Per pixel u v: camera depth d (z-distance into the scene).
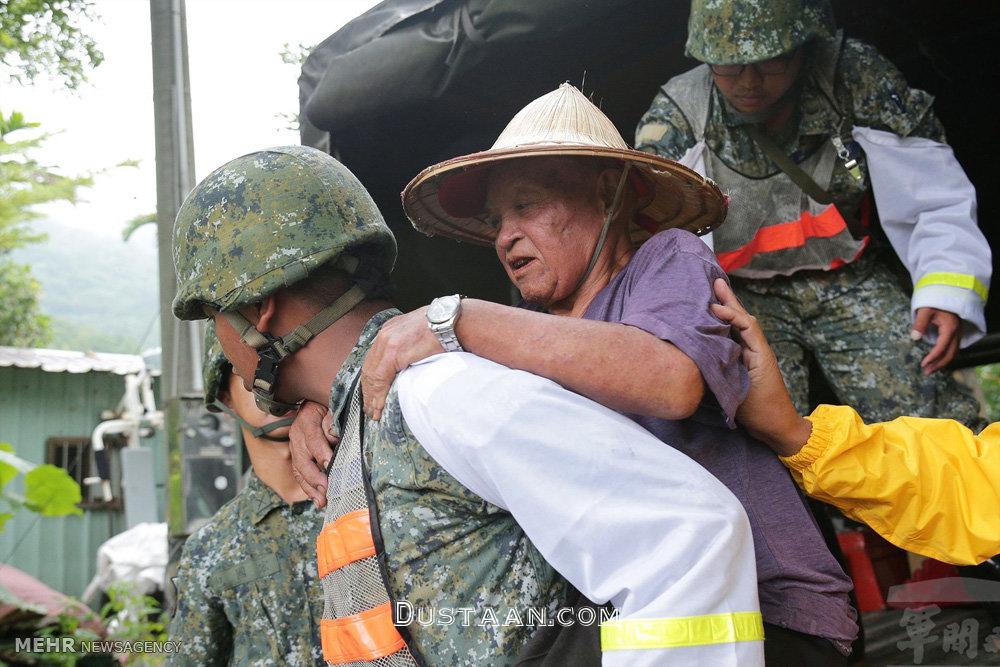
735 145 2.94
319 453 2.04
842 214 2.94
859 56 2.89
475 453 1.32
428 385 1.39
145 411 10.67
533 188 1.73
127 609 6.57
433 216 2.03
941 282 2.81
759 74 2.76
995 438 1.77
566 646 1.37
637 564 1.27
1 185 7.86
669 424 1.55
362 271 1.81
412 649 1.39
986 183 5.09
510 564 1.42
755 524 1.55
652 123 3.04
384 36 3.73
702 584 1.24
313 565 2.54
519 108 4.13
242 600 2.53
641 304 1.51
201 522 4.36
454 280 4.67
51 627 5.91
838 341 3.09
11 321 16.27
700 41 2.78
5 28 8.03
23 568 12.23
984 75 4.67
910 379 2.99
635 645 1.23
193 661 2.57
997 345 4.92
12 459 3.79
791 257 2.99
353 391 1.64
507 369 1.39
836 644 1.53
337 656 1.49
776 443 1.65
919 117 2.90
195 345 4.61
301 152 1.86
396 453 1.44
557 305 1.80
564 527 1.29
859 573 4.11
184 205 1.85
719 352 1.44
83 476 13.06
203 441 4.44
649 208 1.96
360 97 3.78
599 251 1.72
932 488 1.70
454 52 3.53
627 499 1.29
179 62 5.11
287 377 1.79
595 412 1.34
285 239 1.73
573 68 3.97
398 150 4.27
